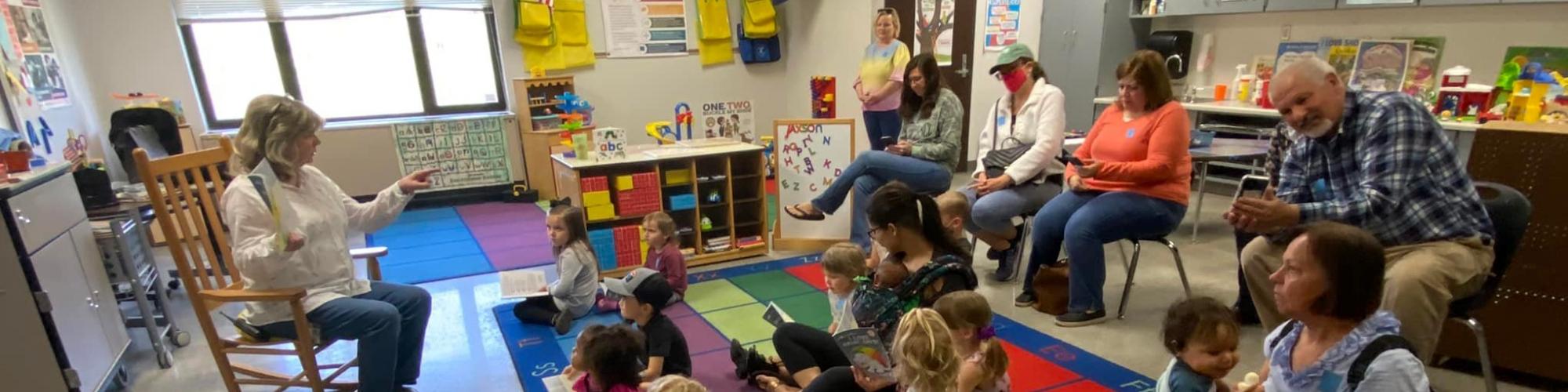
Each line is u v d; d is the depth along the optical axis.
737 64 5.86
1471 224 1.81
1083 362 2.41
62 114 3.68
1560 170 1.99
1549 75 3.62
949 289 1.74
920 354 1.32
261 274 1.93
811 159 3.74
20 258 1.96
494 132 5.20
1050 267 2.84
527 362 2.50
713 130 5.71
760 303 3.05
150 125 3.66
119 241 2.41
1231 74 5.13
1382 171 1.81
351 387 2.20
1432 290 1.75
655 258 3.09
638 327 2.23
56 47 3.77
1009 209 2.96
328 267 2.07
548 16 5.12
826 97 5.36
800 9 5.64
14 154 2.12
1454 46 4.08
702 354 2.55
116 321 2.43
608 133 3.39
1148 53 2.52
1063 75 5.68
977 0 5.38
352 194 4.95
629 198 3.39
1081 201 2.74
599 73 5.42
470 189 5.25
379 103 5.18
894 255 1.87
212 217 2.12
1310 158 2.04
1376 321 1.23
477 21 5.24
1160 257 3.54
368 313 1.97
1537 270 2.08
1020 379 2.30
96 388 2.20
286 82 4.93
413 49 5.12
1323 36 4.59
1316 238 1.21
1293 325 1.39
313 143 2.02
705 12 5.57
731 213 3.67
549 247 3.98
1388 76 4.34
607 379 1.76
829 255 2.12
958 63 5.42
